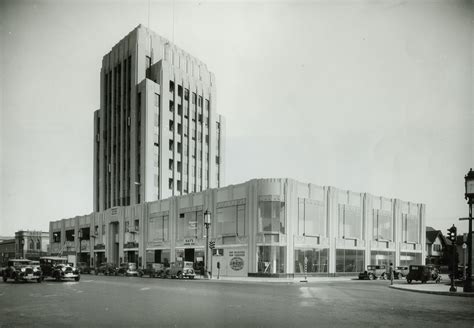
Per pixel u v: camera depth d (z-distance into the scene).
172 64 81.81
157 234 59.25
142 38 77.44
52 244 88.69
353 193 50.81
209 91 87.62
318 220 46.03
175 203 56.09
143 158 72.25
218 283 32.84
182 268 40.94
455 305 17.81
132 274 48.31
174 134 77.31
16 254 101.81
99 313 14.77
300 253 43.69
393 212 56.56
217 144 89.75
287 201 43.03
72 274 34.72
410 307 16.83
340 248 48.00
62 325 12.33
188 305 17.05
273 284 32.41
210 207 49.75
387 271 45.50
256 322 12.78
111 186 79.94
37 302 18.19
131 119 75.75
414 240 59.72
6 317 13.91
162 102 75.25
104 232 71.69
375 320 13.25
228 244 45.94
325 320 13.16
